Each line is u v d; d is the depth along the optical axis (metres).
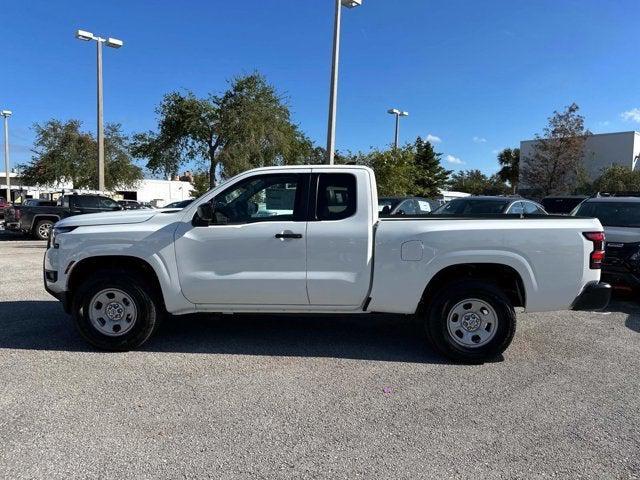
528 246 5.20
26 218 19.08
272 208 5.45
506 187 76.00
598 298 5.29
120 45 24.25
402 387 4.70
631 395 4.57
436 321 5.32
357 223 5.31
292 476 3.24
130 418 3.99
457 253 5.22
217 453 3.50
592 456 3.52
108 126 39.88
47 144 37.75
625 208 9.59
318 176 5.45
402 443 3.67
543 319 7.25
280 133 30.48
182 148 30.09
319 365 5.24
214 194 5.49
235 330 6.44
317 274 5.32
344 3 16.30
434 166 61.25
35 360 5.27
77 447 3.54
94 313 5.48
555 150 43.84
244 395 4.47
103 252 5.39
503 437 3.78
